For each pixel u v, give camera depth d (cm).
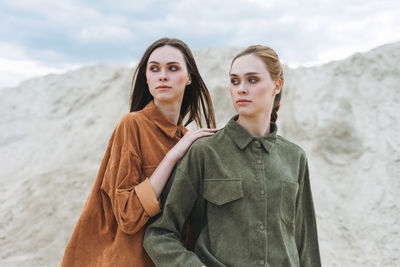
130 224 171
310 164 854
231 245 161
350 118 915
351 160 855
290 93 1020
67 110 1259
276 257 162
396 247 672
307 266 193
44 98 1335
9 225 802
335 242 700
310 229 197
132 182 180
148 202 171
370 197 773
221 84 1018
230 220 164
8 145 1188
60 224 777
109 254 181
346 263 656
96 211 191
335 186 812
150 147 192
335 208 767
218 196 164
